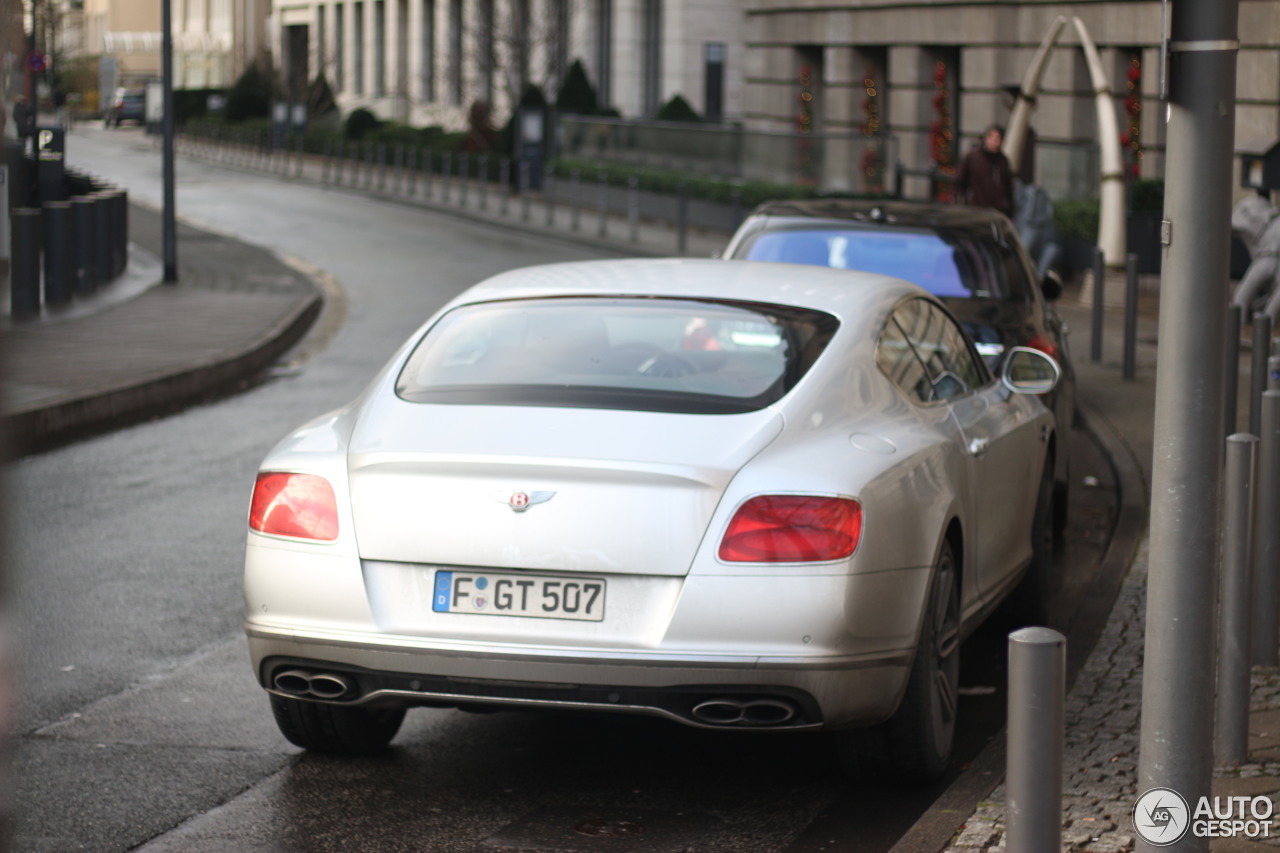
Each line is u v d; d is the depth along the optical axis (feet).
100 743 19.24
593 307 19.38
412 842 16.07
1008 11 109.29
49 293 68.39
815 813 16.96
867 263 32.24
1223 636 16.87
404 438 16.76
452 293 81.41
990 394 22.71
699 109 197.67
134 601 26.18
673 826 16.55
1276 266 57.62
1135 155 99.30
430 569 16.02
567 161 150.00
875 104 128.67
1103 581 26.71
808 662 15.26
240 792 17.58
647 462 15.70
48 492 35.14
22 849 15.67
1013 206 70.69
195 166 197.77
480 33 189.78
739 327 18.65
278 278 83.76
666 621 15.39
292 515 16.55
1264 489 20.11
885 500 16.28
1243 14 83.15
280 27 228.84
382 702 16.44
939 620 17.58
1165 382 12.39
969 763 18.30
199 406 47.93
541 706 15.78
